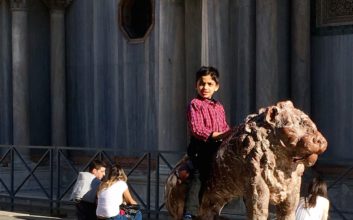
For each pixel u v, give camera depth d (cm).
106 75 1950
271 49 1460
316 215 932
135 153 1858
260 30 1468
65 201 1592
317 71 1538
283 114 633
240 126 667
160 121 1677
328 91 1525
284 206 660
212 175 700
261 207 641
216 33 1521
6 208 1705
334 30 1516
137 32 1880
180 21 1659
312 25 1544
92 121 1984
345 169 1446
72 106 2031
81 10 2008
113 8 1927
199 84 739
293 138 620
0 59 2017
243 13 1502
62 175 1983
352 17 1492
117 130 1925
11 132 2014
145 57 1852
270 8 1462
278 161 638
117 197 1191
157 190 1452
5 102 2017
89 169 1327
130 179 1770
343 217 1302
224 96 1511
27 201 1788
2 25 2006
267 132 638
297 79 1484
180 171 739
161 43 1673
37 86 2027
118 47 1919
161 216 1465
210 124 728
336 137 1516
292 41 1493
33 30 2017
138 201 1645
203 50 1552
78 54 2017
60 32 2028
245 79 1500
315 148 616
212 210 722
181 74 1661
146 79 1850
